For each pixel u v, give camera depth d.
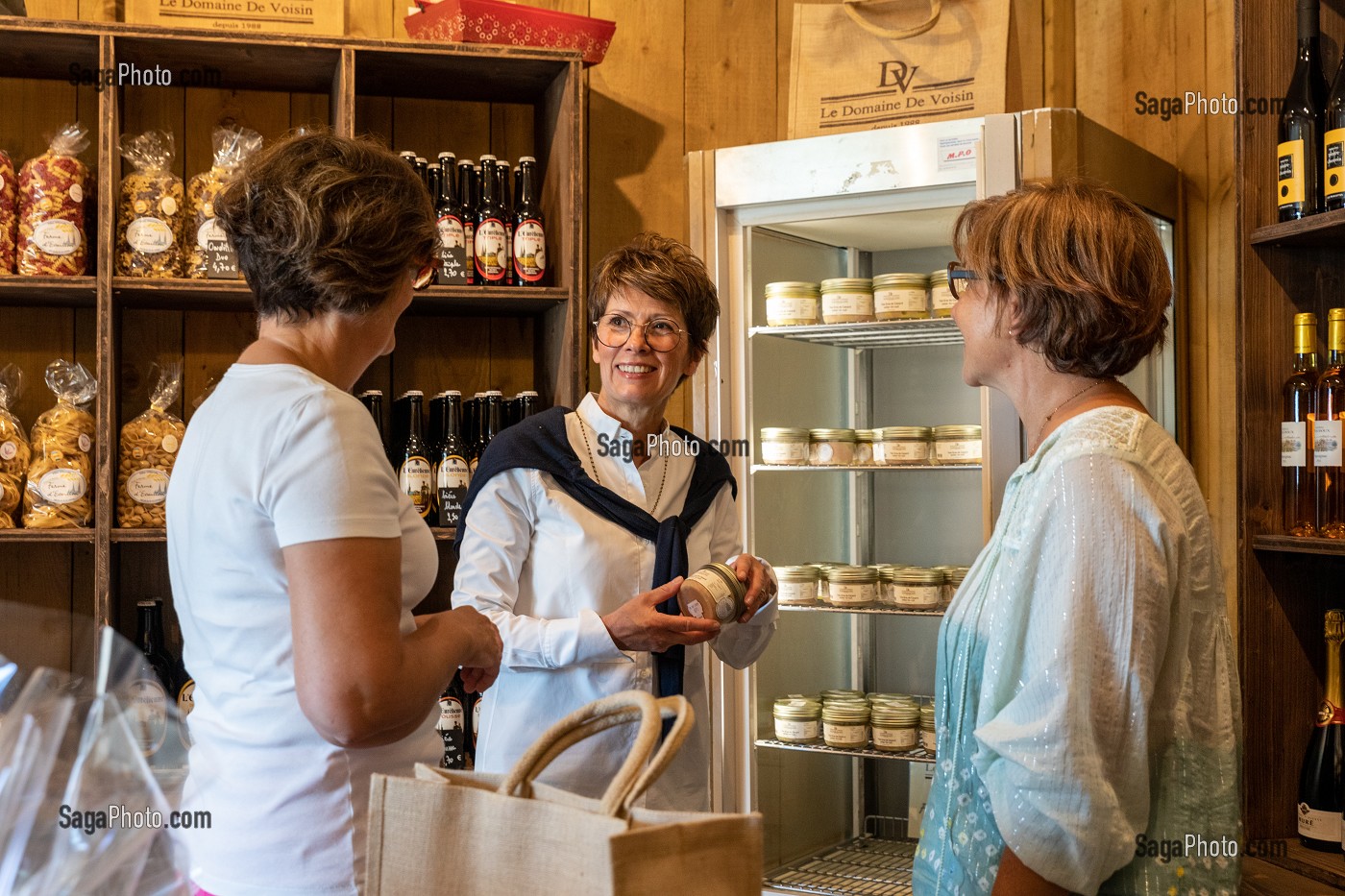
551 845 0.81
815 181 2.49
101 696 0.88
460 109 2.79
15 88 2.56
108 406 2.27
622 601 1.80
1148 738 1.16
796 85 2.65
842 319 2.52
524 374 2.80
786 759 2.69
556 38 2.56
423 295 2.44
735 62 2.94
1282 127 1.95
